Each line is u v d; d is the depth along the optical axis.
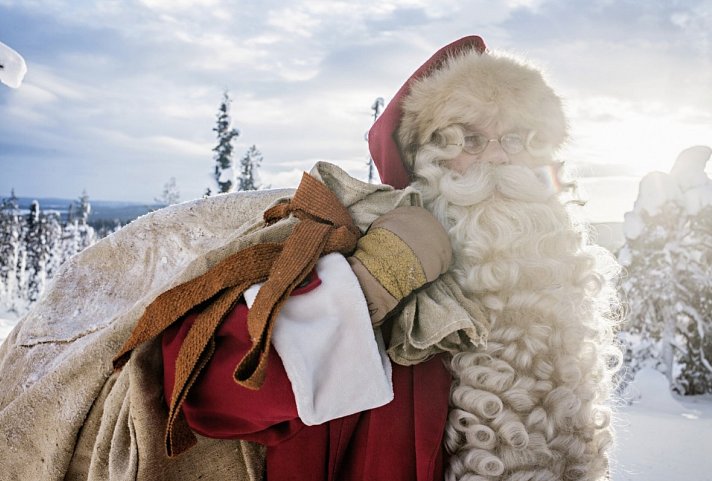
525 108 1.40
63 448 1.42
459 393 1.28
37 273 45.12
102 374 1.38
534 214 1.34
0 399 1.62
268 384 1.09
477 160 1.41
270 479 1.32
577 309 1.35
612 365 1.47
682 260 13.98
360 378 1.13
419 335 1.23
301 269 1.14
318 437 1.30
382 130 1.52
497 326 1.30
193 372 1.11
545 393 1.28
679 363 13.60
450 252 1.28
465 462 1.26
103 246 1.76
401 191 1.38
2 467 1.46
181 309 1.20
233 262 1.20
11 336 1.79
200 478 1.33
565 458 1.30
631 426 8.02
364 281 1.20
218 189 19.72
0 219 46.47
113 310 1.68
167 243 1.72
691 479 5.81
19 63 2.67
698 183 14.27
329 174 1.41
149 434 1.24
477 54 1.50
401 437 1.28
